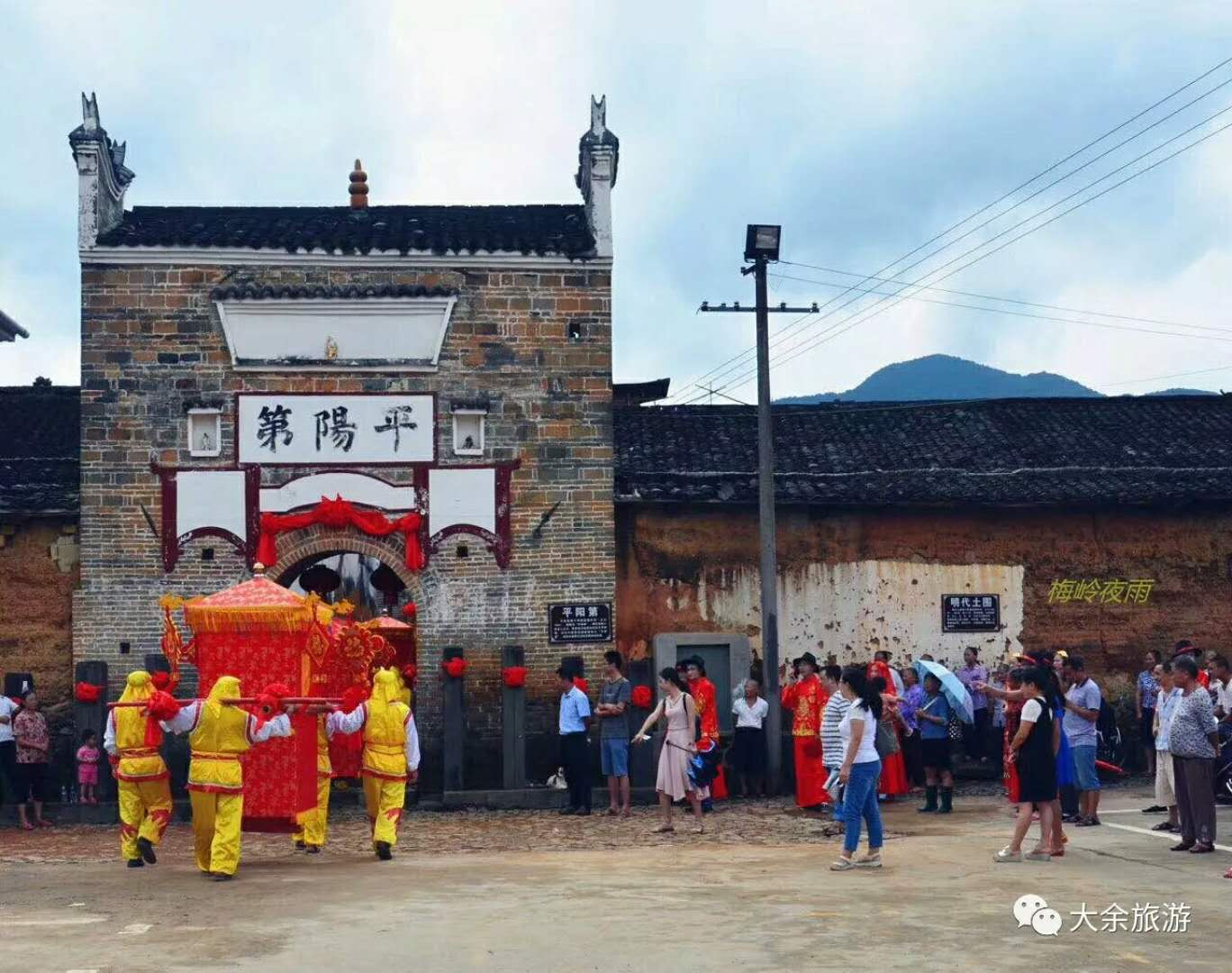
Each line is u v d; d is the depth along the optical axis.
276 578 22.20
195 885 13.33
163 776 14.94
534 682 22.36
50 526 22.53
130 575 22.03
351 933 10.60
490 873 13.95
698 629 23.77
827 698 19.83
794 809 20.27
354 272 22.58
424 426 22.52
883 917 11.12
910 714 20.84
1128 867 13.77
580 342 22.81
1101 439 26.16
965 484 24.23
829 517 24.19
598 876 13.66
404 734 15.63
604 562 22.58
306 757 14.78
